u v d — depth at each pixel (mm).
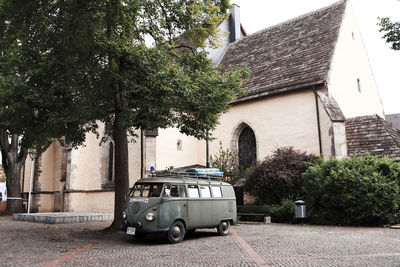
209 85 11578
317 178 14219
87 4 9906
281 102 19359
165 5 12266
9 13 10461
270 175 16094
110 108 12203
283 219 15461
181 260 7000
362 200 12766
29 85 11859
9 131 13688
